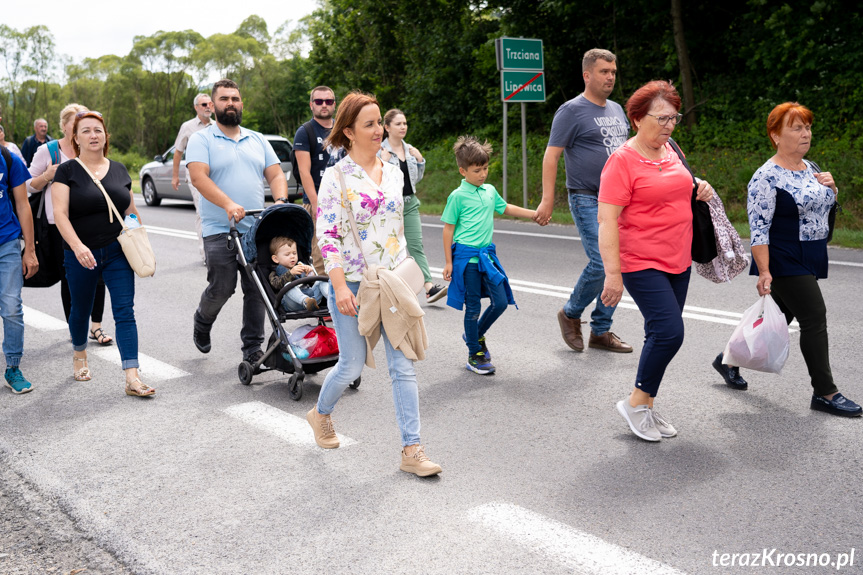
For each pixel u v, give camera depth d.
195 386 5.45
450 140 23.42
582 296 5.89
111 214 5.17
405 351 3.80
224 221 5.55
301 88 54.88
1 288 5.39
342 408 4.91
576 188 5.79
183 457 4.17
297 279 5.17
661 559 2.98
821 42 15.76
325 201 3.81
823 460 3.85
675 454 4.00
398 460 4.05
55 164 5.89
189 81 77.88
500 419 4.61
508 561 3.00
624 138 5.85
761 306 4.71
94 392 5.37
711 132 16.78
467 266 5.48
